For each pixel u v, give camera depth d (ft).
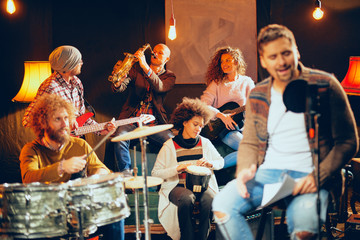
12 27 16.58
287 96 7.44
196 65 16.97
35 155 9.95
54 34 16.65
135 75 15.19
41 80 15.30
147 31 16.87
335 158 7.32
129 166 14.12
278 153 7.72
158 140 14.37
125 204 9.20
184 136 12.10
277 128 7.66
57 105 9.86
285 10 17.37
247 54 17.17
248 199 7.84
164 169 11.64
